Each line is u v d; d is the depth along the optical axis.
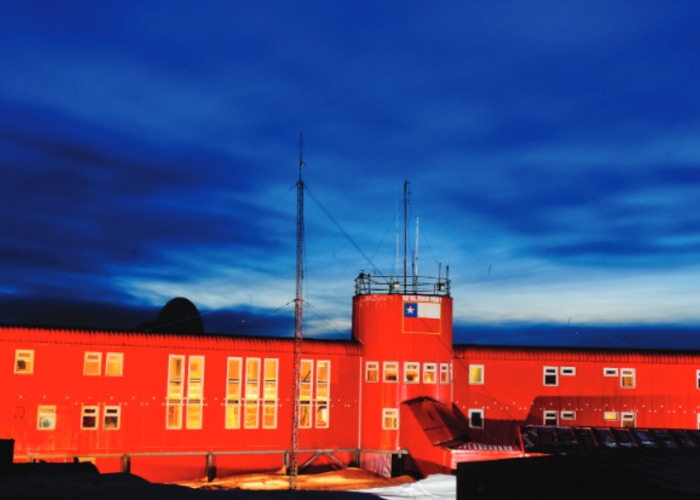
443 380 66.88
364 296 67.75
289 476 59.34
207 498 39.47
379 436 65.00
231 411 61.62
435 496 46.62
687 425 70.19
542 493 27.48
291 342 64.19
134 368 59.16
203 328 72.81
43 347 56.84
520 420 68.25
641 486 24.38
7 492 34.41
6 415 55.41
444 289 69.38
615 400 69.75
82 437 57.03
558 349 70.06
